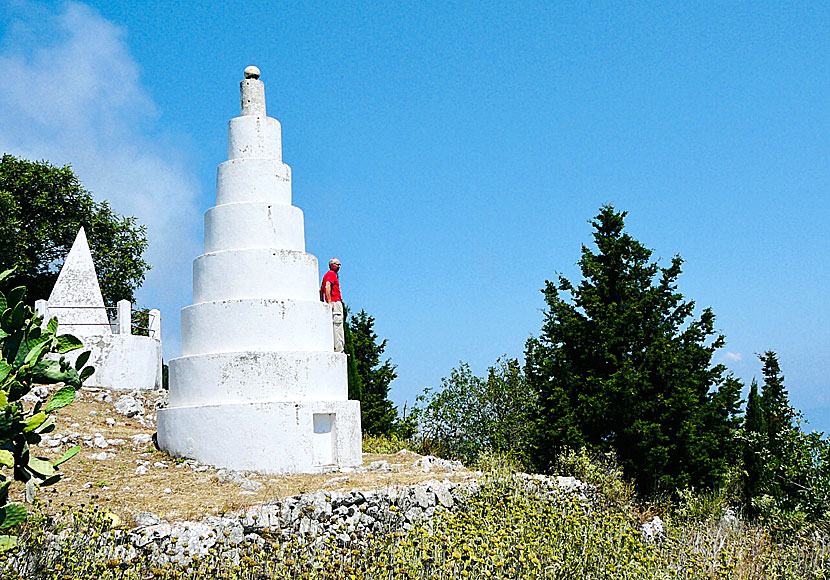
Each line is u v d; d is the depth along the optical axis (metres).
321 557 10.85
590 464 19.34
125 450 18.64
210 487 15.62
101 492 14.55
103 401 24.34
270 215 19.80
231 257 19.31
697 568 11.77
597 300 22.44
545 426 22.12
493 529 12.32
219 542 11.58
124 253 41.66
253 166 20.09
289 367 18.48
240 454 17.64
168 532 11.55
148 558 10.73
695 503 18.55
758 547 14.95
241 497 14.52
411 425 30.00
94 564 9.69
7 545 6.58
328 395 19.08
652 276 23.08
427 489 14.57
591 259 23.20
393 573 10.20
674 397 20.91
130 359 27.30
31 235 38.75
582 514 13.34
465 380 24.80
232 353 18.38
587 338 22.64
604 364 22.42
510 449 22.97
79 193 41.19
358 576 10.10
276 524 12.65
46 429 7.16
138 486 15.34
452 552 10.54
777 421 19.88
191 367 18.80
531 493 15.07
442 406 24.48
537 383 23.16
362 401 35.78
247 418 17.75
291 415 17.86
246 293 19.14
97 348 26.83
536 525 12.33
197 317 19.23
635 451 21.08
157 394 25.81
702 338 22.92
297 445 17.80
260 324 18.78
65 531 10.95
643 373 21.23
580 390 22.25
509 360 24.86
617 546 11.61
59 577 9.16
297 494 14.77
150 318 30.25
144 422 23.31
